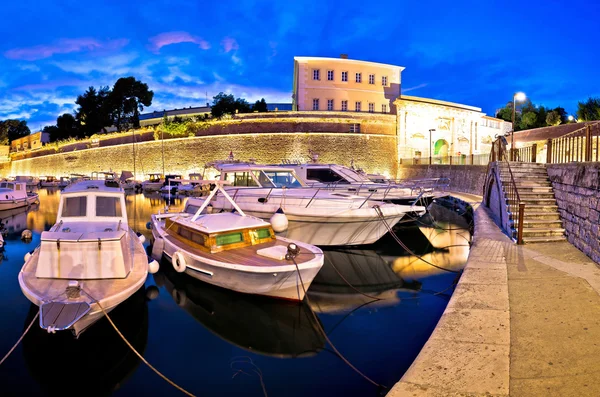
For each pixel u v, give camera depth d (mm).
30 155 73812
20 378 5496
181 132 45250
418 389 3520
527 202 10680
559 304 5422
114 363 5906
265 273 7371
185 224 9461
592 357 3979
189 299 8664
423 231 17016
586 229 8117
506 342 4375
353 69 44625
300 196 12547
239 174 14711
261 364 5762
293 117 40344
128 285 7082
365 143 39969
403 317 7391
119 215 9641
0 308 7898
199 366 5754
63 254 7281
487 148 47531
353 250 12617
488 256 8234
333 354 5984
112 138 54031
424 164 35531
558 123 42469
